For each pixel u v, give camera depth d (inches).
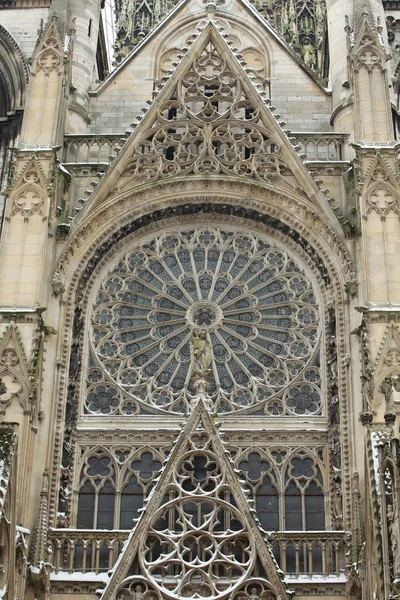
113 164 2358.5
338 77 2583.7
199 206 2370.8
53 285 2212.1
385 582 1670.8
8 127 2738.7
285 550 1947.6
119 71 2655.0
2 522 1781.5
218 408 2161.7
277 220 2343.8
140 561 1865.2
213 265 2335.1
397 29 3014.3
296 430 2110.0
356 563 1863.9
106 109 2600.9
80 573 1927.9
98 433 2119.8
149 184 2354.8
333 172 2379.4
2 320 2087.8
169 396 2178.9
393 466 1723.7
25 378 2021.4
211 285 2305.6
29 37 2891.2
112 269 2320.4
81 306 2255.2
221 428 2117.4
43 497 1963.6
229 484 1936.5
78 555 1995.6
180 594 1835.6
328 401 2143.2
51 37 2479.1
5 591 1754.4
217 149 2434.8
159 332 2258.9
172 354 2225.6
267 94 2605.8
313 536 1955.0
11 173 2425.0
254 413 2150.6
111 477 2086.6
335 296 2222.0
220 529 1987.0
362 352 2052.2
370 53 2448.3
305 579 1905.8
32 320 2092.8
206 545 1908.2
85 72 2630.4
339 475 2044.8
